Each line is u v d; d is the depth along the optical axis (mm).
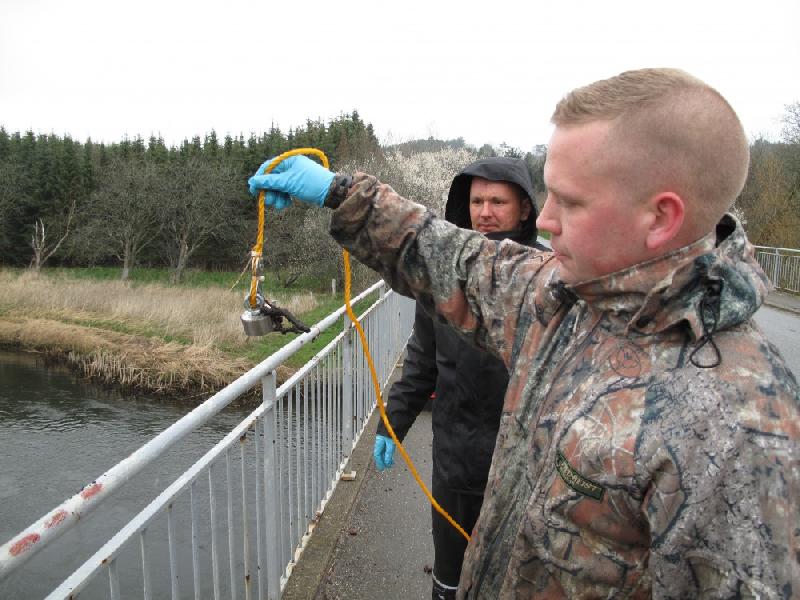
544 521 994
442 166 35438
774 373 860
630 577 930
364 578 2756
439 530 2178
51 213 33719
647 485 877
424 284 1434
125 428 11625
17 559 932
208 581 3766
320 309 19766
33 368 15156
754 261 963
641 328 956
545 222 1059
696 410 850
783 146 21172
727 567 801
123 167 30562
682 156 903
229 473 1992
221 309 19266
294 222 26656
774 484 796
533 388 1136
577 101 988
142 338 16156
